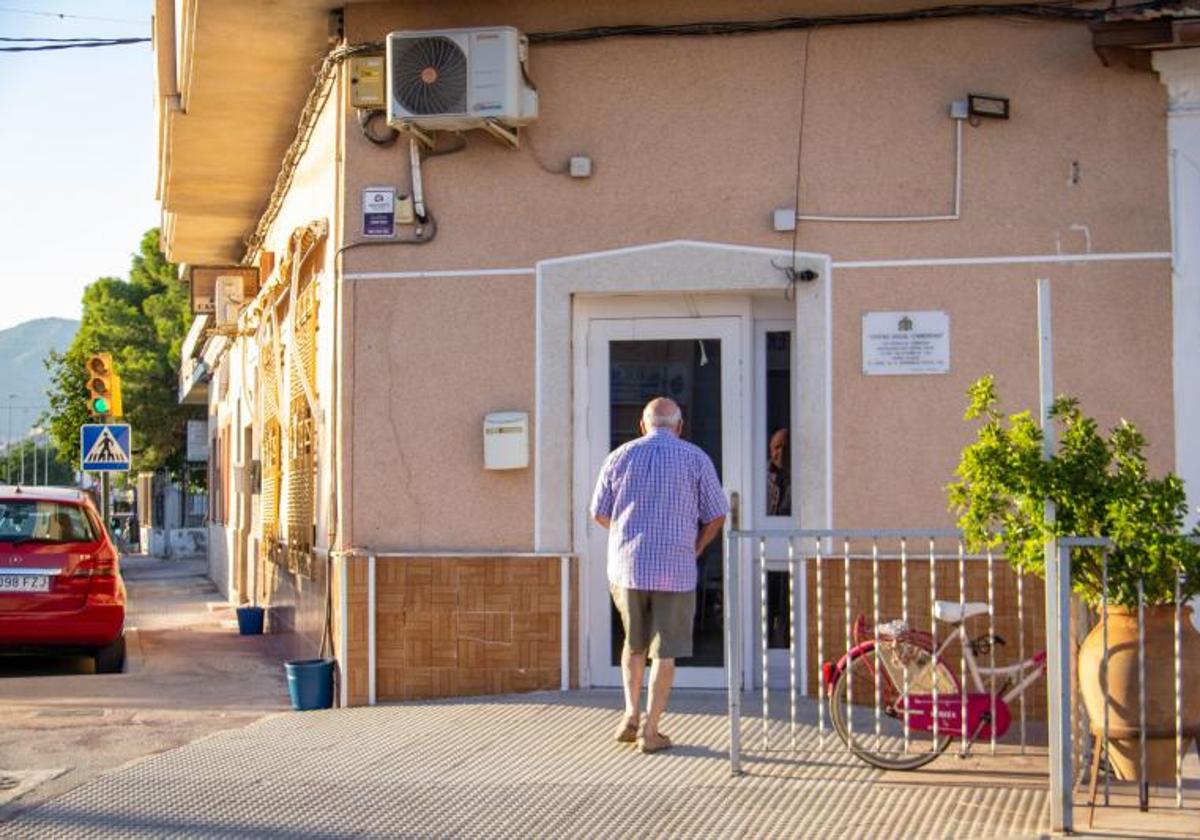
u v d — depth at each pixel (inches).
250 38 422.0
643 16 382.0
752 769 302.0
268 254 601.9
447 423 387.9
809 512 368.8
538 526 382.9
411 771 307.4
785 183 375.6
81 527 529.7
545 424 384.2
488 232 388.2
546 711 357.1
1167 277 359.9
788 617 381.7
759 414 384.5
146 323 1845.5
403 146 391.5
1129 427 269.4
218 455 1035.3
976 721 299.0
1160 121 362.3
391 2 390.0
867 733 327.9
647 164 381.7
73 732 367.9
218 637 611.2
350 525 389.7
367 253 392.8
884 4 372.2
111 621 519.8
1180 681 256.8
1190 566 256.1
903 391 367.6
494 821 270.8
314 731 350.0
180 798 292.0
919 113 370.6
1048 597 255.1
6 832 272.5
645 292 382.3
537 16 386.6
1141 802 265.7
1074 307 362.9
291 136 527.8
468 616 383.9
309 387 446.3
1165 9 341.4
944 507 364.8
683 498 315.0
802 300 372.5
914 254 369.1
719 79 379.6
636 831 262.8
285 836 265.1
